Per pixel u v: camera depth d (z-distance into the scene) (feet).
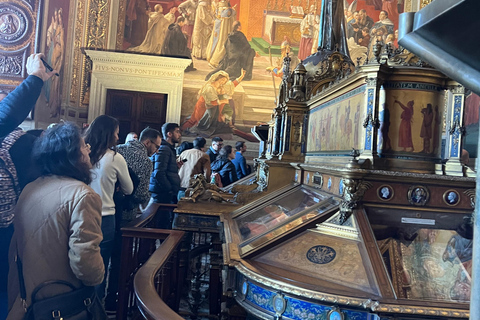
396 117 6.37
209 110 41.91
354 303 4.50
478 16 0.99
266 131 18.08
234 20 42.50
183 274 10.02
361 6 42.24
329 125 8.60
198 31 42.06
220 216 9.78
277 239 6.12
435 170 6.33
